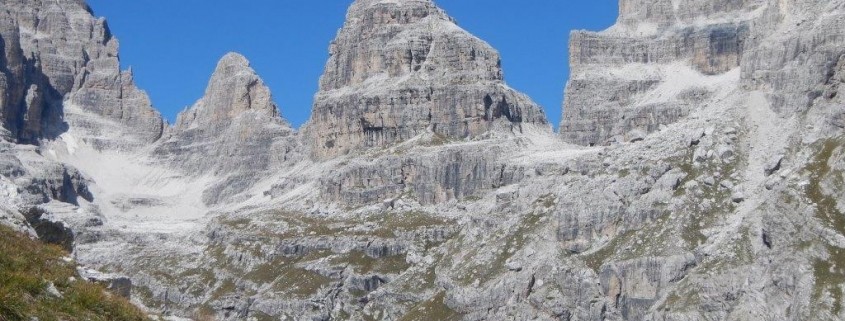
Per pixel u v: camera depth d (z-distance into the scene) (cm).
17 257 9050
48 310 8319
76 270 9781
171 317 10100
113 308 9069
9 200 12762
